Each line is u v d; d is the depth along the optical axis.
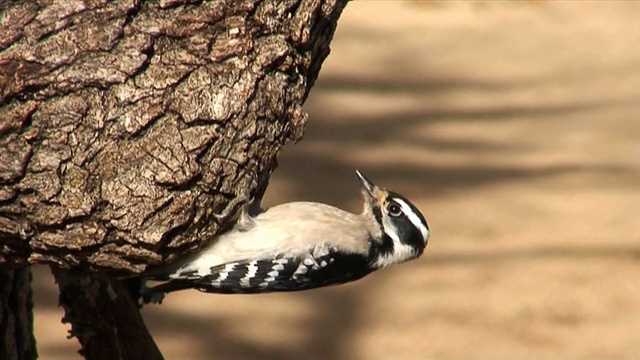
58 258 7.66
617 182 21.16
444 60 27.78
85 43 7.39
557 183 21.03
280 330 16.12
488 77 26.86
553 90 26.09
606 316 16.53
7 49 7.31
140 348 8.84
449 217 19.56
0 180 7.29
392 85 26.08
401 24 30.17
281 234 9.38
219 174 7.79
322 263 9.59
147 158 7.48
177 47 7.64
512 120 24.23
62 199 7.35
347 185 20.55
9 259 7.77
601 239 18.84
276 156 8.73
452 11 31.25
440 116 24.31
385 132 23.23
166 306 16.58
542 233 19.03
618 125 23.95
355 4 31.47
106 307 8.70
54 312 16.16
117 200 7.42
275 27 8.02
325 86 25.70
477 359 15.44
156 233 7.57
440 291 17.20
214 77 7.71
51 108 7.31
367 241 10.07
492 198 20.34
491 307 16.75
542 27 30.55
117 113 7.40
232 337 15.89
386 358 15.51
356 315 16.56
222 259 8.88
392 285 17.39
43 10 7.40
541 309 16.75
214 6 7.76
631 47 29.17
